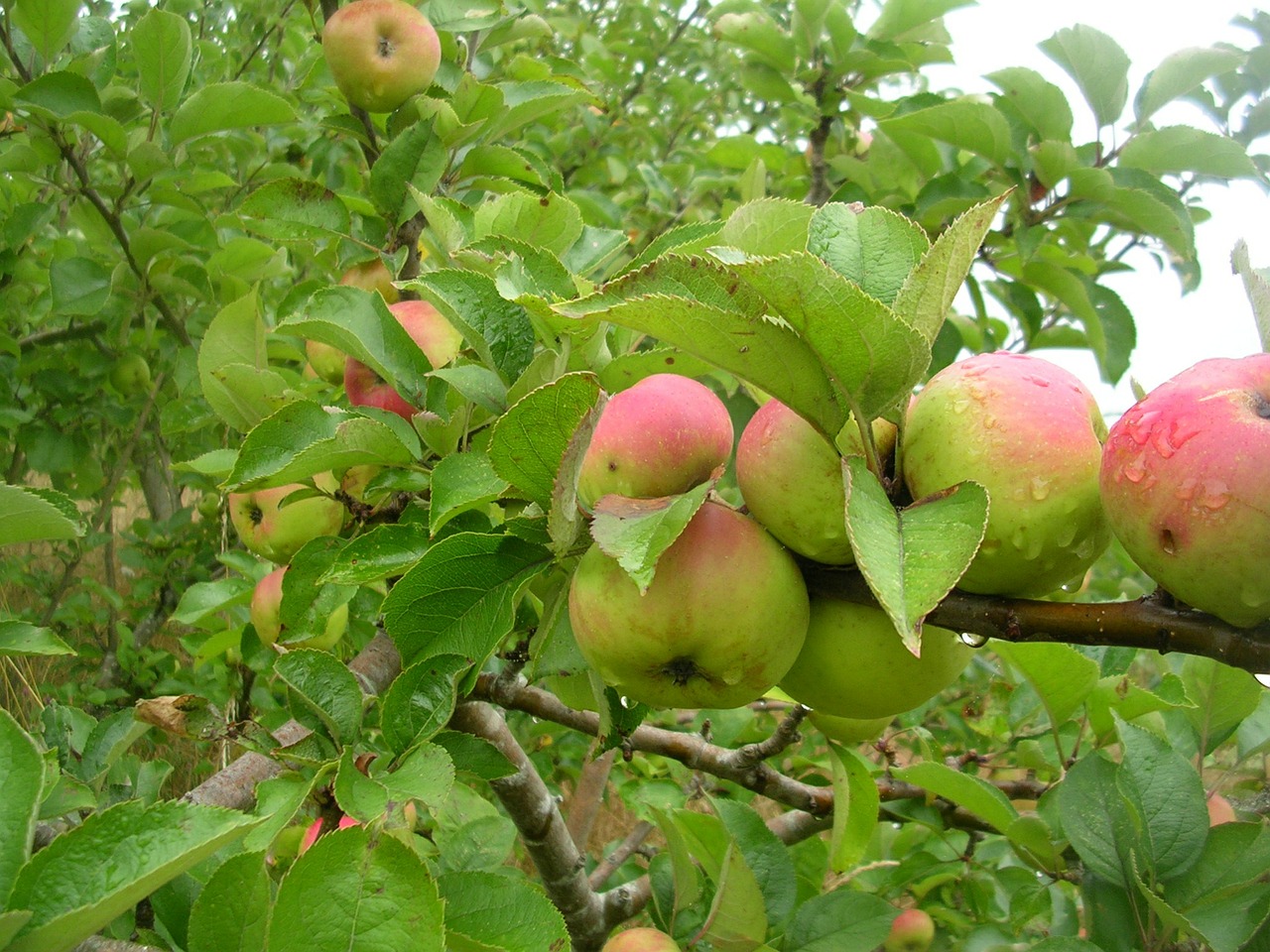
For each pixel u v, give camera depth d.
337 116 0.64
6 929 0.24
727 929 0.50
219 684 0.99
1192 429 0.29
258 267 0.85
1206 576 0.29
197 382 0.86
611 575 0.34
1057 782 0.53
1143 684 0.72
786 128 1.30
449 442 0.45
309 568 0.47
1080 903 0.59
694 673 0.35
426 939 0.27
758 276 0.29
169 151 0.76
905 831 0.77
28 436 1.00
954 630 0.33
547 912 0.34
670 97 1.80
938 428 0.33
